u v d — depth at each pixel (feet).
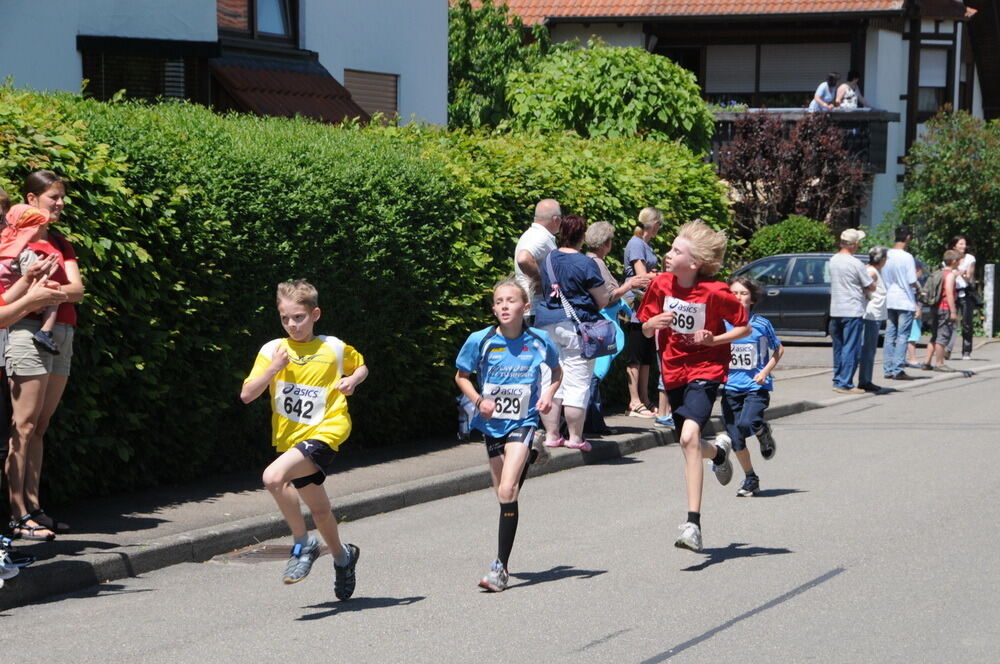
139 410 33.14
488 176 44.60
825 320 86.02
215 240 34.09
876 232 106.22
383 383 41.22
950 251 70.54
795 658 21.08
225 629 23.09
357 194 38.58
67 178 29.63
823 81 127.65
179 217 33.06
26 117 29.68
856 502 34.32
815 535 30.32
